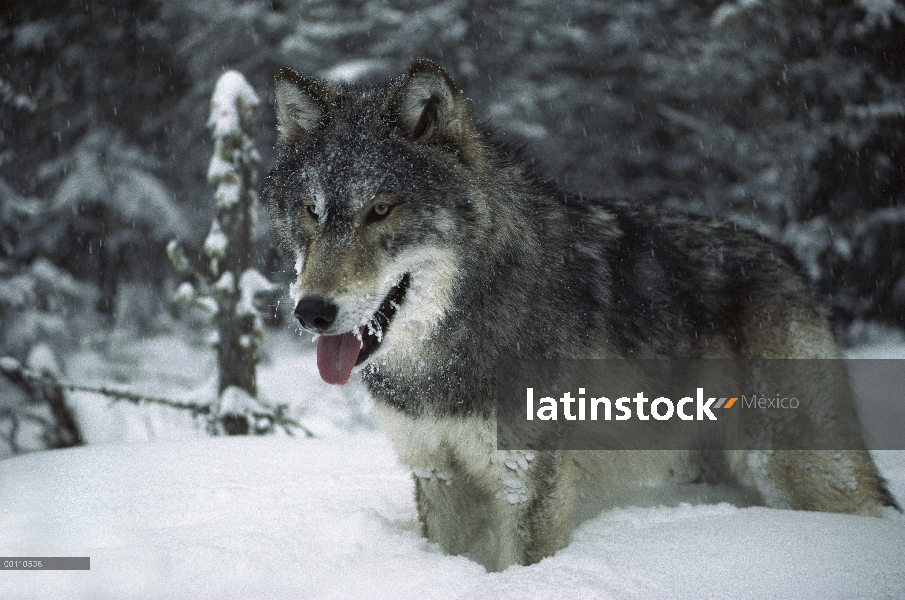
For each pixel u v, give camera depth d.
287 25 19.36
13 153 14.74
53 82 17.55
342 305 2.88
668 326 3.81
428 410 3.20
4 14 16.97
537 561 3.19
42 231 16.78
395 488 4.12
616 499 4.12
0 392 9.76
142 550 3.08
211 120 6.89
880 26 16.11
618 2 19.48
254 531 3.37
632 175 19.59
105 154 17.94
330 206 3.01
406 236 3.03
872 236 16.11
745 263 4.10
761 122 17.84
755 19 17.48
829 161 16.28
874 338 16.00
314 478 4.29
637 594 2.66
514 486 3.17
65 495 4.01
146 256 18.83
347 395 13.20
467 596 2.64
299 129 3.44
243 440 5.38
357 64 17.70
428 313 3.12
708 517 3.54
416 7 19.12
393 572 2.90
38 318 13.02
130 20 18.78
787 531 3.22
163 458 4.79
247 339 7.04
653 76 19.33
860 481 3.84
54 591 2.81
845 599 2.61
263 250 15.74
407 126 3.15
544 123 18.92
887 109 15.64
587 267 3.55
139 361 16.19
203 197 19.34
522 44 19.33
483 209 3.18
